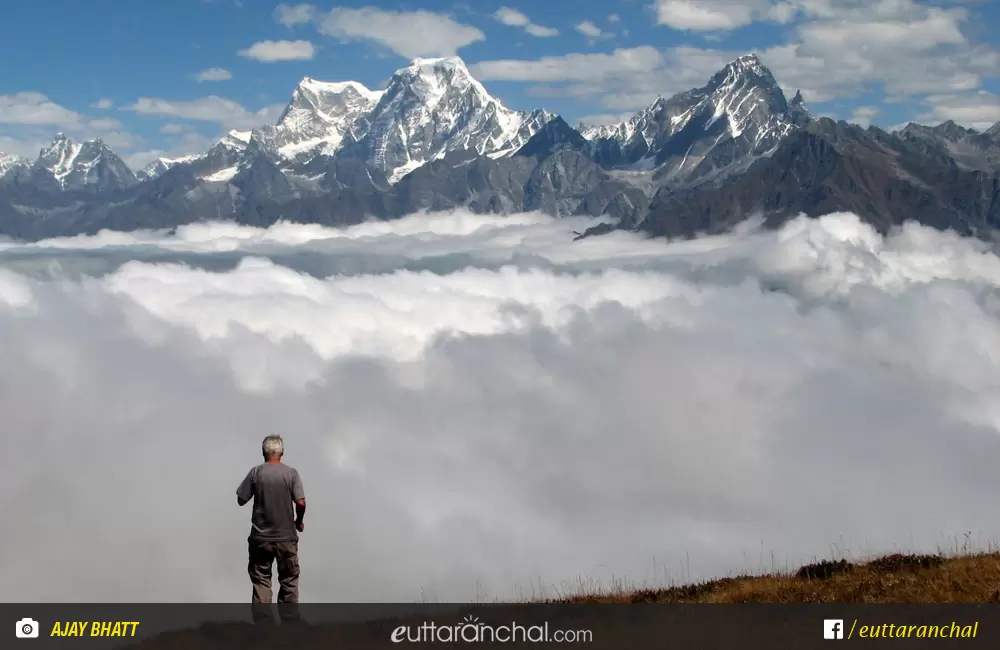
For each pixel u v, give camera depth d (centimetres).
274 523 1953
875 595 2077
